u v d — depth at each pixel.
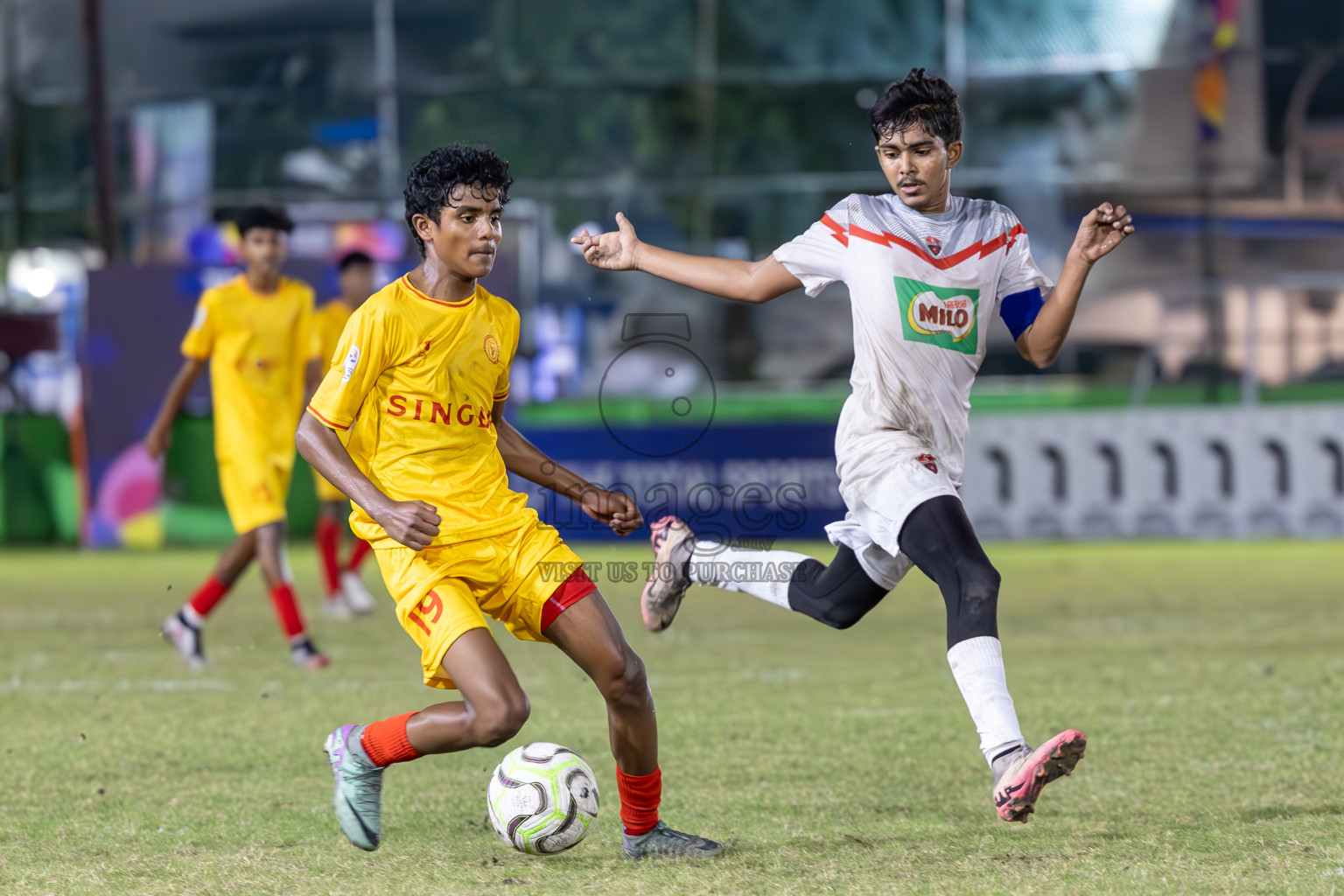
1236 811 14.15
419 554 12.63
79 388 55.66
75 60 63.59
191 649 25.33
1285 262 64.44
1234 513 53.22
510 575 12.70
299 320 25.91
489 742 12.03
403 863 12.85
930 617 33.12
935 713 20.45
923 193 13.67
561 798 12.91
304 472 56.44
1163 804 14.56
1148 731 18.62
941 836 13.49
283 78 63.66
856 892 11.62
